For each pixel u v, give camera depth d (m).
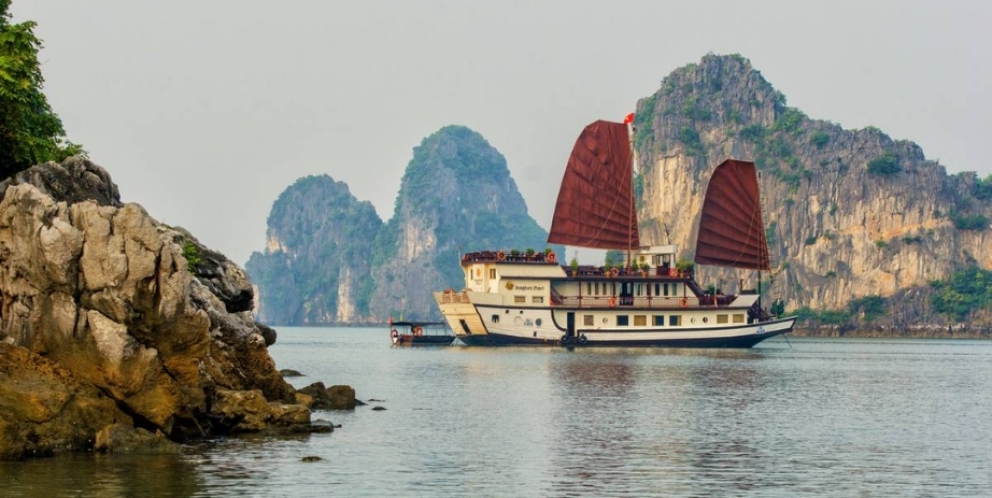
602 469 33.16
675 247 110.62
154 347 33.28
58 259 31.72
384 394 55.81
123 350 31.77
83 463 30.19
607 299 106.75
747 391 58.84
